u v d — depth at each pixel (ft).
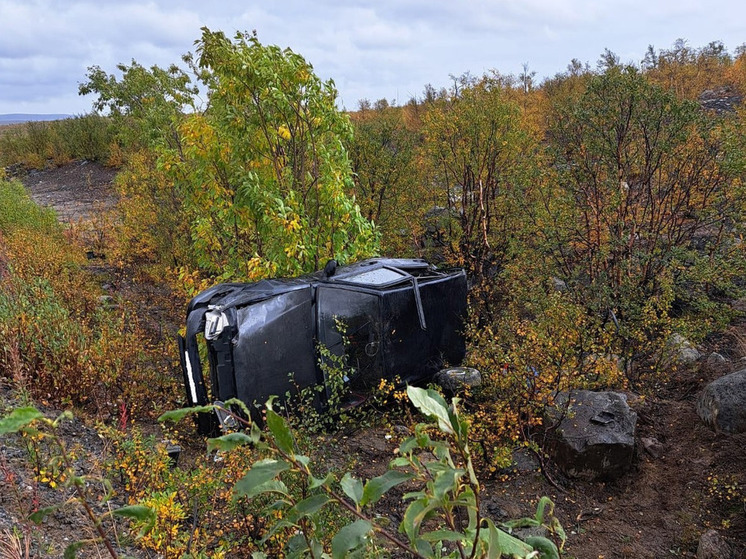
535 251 29.50
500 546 3.25
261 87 22.30
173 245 36.94
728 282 26.63
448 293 22.30
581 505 16.80
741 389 18.97
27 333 19.76
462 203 34.40
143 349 23.94
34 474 12.73
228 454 13.58
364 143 35.55
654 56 77.56
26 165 92.94
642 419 20.61
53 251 35.32
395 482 2.98
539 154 31.40
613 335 24.25
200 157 23.50
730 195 27.32
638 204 28.76
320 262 23.99
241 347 17.88
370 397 19.86
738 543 14.71
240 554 11.92
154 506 10.36
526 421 18.39
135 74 40.91
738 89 65.46
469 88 34.53
